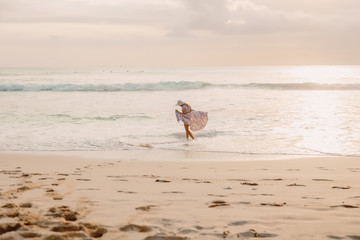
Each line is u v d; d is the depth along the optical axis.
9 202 3.96
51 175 6.45
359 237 2.71
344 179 6.15
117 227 3.00
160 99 23.88
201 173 6.86
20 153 9.40
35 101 22.36
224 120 15.02
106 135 12.01
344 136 11.70
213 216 3.40
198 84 32.69
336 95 26.00
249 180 6.03
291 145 10.43
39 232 2.74
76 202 4.04
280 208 3.76
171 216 3.39
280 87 32.31
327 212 3.55
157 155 9.23
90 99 23.80
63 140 11.17
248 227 3.00
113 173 6.80
